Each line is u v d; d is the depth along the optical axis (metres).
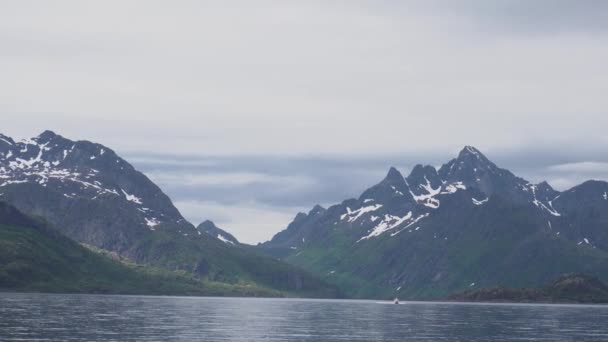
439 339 188.12
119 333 182.50
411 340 184.38
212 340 173.38
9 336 165.88
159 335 181.50
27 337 164.75
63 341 158.62
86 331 183.88
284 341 175.75
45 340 159.75
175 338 175.25
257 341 174.12
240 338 181.25
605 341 186.62
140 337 174.12
